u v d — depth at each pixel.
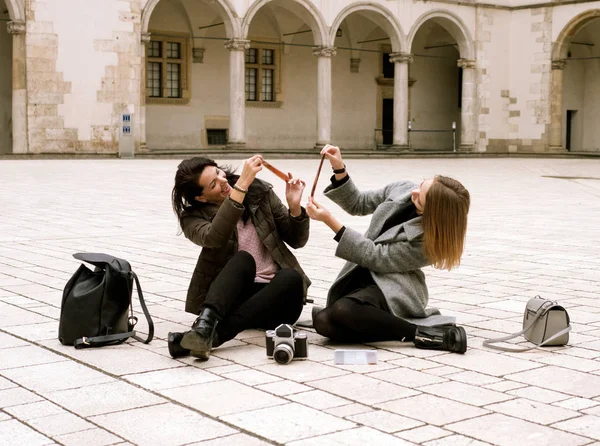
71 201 16.75
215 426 4.06
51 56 30.45
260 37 40.66
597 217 15.13
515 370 5.12
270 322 5.69
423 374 5.02
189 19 38.16
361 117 44.41
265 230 5.89
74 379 4.88
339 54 43.44
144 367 5.14
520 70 43.06
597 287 8.10
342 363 5.25
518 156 42.38
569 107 47.84
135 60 32.12
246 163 5.55
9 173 23.20
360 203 6.13
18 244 10.85
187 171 5.82
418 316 5.82
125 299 5.75
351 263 5.85
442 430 4.01
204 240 5.62
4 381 4.84
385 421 4.14
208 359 5.34
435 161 36.16
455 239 5.53
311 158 35.88
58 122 30.75
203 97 39.12
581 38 47.22
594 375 5.02
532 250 10.80
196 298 5.87
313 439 3.87
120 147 31.61
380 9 38.44
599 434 3.98
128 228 12.78
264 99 41.16
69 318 5.63
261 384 4.78
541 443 3.85
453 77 47.59
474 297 7.57
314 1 36.59
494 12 42.47
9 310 6.79
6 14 33.59
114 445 3.81
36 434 3.96
